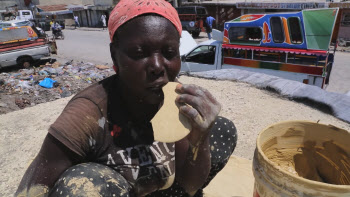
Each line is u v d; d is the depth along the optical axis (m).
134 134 1.20
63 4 37.06
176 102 1.04
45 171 1.07
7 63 10.95
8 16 26.55
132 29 0.99
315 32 6.14
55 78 9.84
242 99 5.02
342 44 15.59
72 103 1.17
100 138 1.15
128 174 1.19
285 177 1.08
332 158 1.44
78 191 0.98
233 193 2.46
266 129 1.40
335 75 10.19
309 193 1.03
